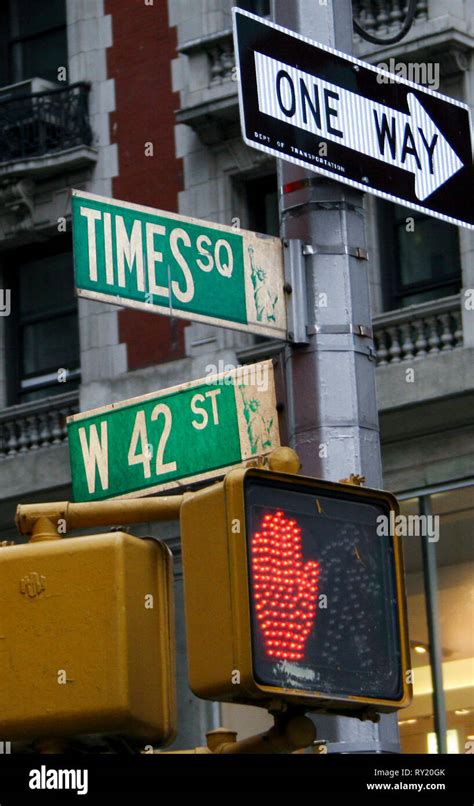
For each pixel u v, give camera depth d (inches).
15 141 1099.3
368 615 227.1
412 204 335.0
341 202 321.7
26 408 1058.1
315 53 323.6
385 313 908.0
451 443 885.2
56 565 231.1
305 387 310.2
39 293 1110.4
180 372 995.3
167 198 1035.3
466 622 847.1
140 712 227.0
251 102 307.7
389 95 336.2
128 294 297.1
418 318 900.6
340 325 313.4
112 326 1038.4
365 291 320.5
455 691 832.3
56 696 226.1
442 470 884.0
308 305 314.7
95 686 225.1
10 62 1154.0
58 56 1135.6
